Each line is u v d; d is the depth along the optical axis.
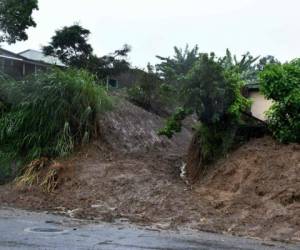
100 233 10.09
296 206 11.33
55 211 12.62
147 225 11.26
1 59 22.75
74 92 17.09
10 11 23.33
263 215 11.30
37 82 17.19
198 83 14.07
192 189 13.77
